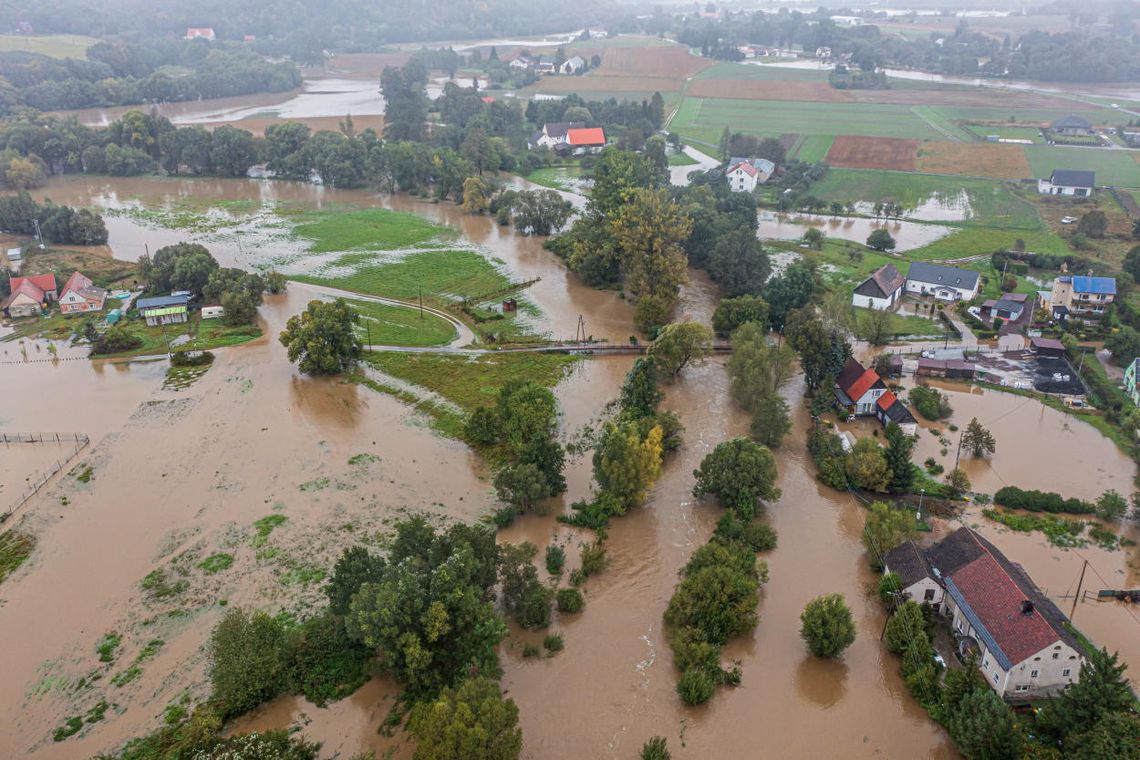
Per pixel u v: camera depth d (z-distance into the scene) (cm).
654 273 13225
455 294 14375
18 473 8950
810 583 7231
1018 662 5669
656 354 10925
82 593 7119
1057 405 10219
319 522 8038
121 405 10488
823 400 10138
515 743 5103
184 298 13462
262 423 9994
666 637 6619
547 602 6700
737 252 13738
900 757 5522
